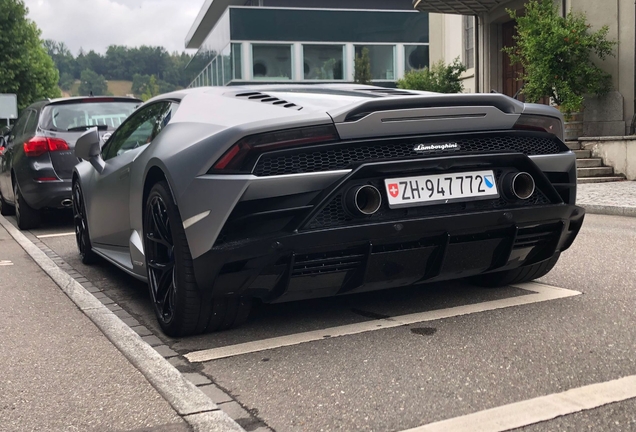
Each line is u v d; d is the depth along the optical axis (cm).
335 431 235
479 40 1694
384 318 369
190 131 350
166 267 354
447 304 391
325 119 316
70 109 850
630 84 1261
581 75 1284
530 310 372
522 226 348
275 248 306
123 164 438
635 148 1157
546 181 355
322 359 308
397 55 3262
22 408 269
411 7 3781
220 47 3388
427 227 324
